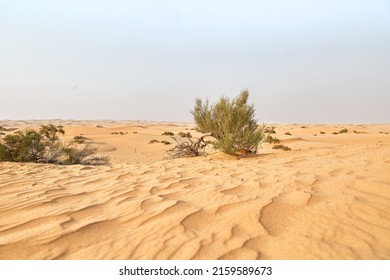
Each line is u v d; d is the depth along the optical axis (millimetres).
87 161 12781
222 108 10602
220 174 5914
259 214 3238
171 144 25062
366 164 5664
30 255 2549
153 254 2496
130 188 4797
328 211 3213
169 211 3459
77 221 3279
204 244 2615
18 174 6859
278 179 4977
